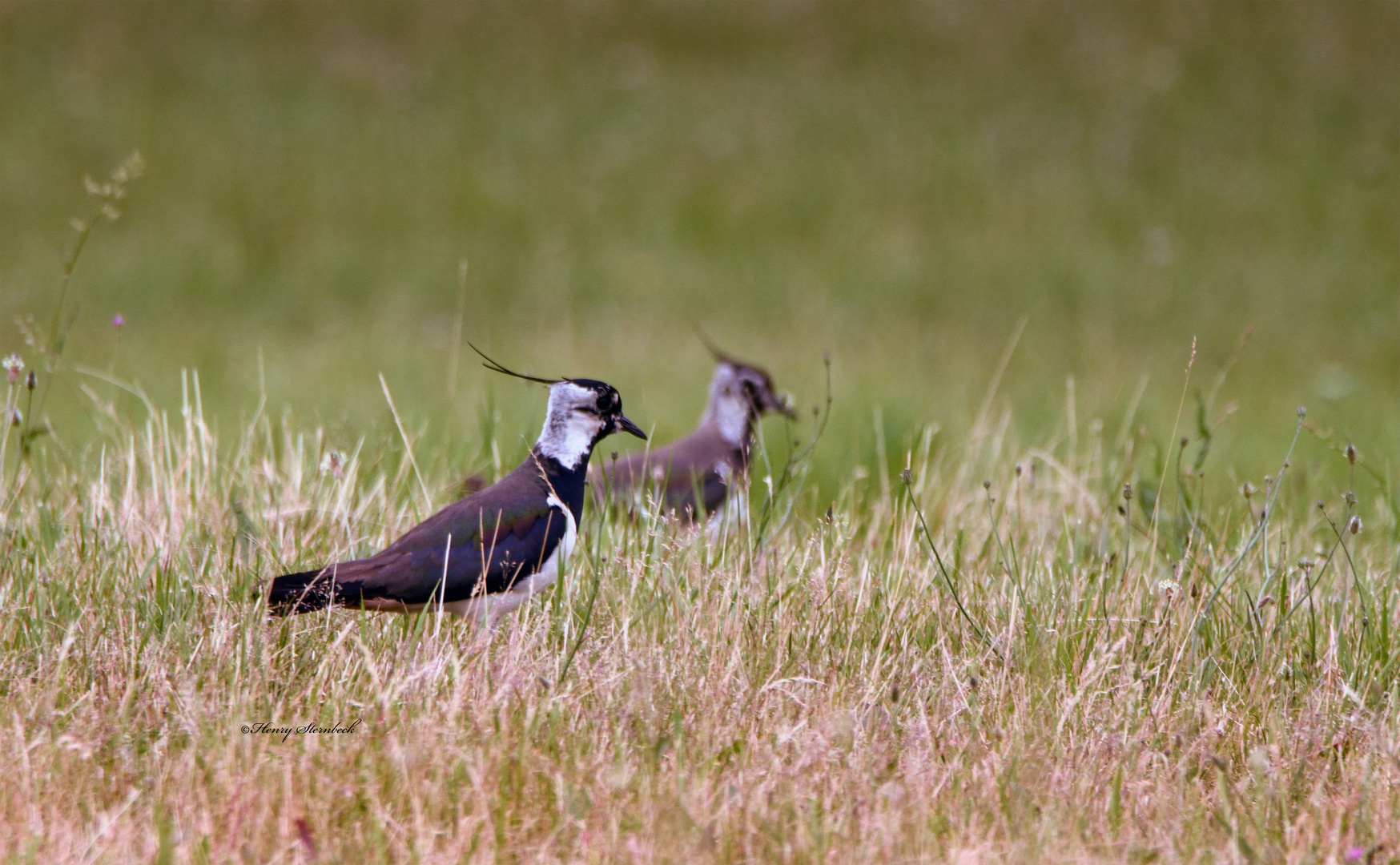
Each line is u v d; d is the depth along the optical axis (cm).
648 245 2514
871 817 659
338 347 1977
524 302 2256
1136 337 2098
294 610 779
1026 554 989
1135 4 3597
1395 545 998
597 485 1123
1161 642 838
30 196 2506
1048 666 805
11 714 702
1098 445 1214
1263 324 2158
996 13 3566
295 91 3088
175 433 1102
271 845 629
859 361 1922
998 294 2295
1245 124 3019
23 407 1514
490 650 817
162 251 2347
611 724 731
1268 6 3569
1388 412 1678
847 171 2828
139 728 716
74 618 793
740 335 2092
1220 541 970
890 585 893
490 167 2811
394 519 974
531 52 3347
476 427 1386
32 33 3198
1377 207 2673
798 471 1101
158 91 3002
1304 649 846
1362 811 687
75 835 621
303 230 2492
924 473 1171
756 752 714
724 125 3014
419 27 3453
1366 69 3250
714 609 828
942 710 773
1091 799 694
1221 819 669
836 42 3441
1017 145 2930
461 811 654
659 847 629
